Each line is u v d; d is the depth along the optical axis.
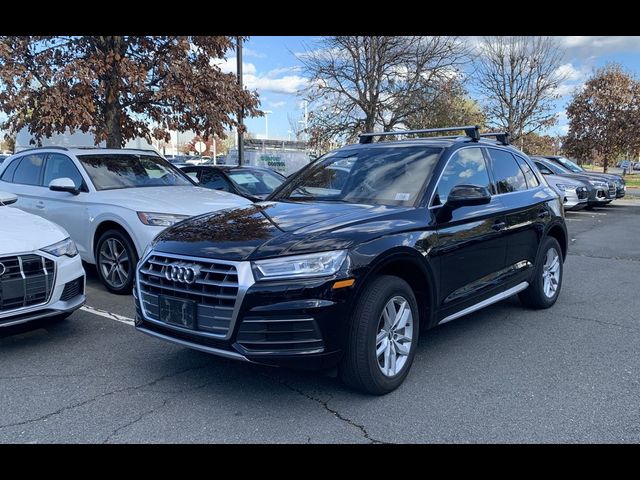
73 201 6.83
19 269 4.45
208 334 3.50
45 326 5.34
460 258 4.43
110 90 9.63
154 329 3.88
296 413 3.55
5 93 8.95
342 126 18.61
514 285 5.34
